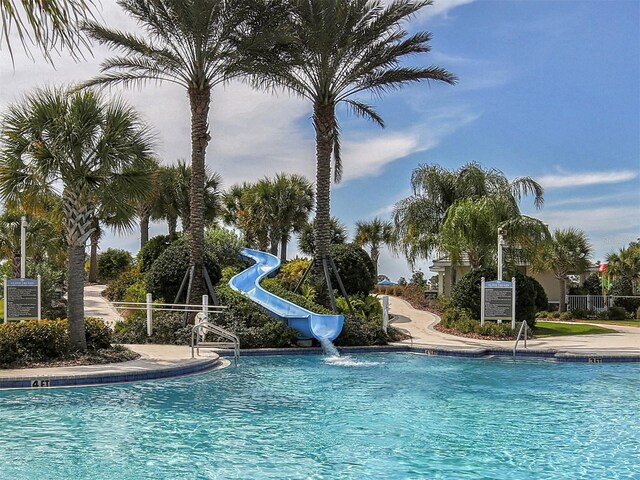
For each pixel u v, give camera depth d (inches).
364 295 1039.0
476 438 337.4
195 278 808.3
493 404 437.4
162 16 775.1
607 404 439.5
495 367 634.8
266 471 273.6
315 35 808.3
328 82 861.2
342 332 776.3
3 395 431.8
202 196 820.6
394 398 457.4
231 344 710.5
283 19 804.6
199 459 290.2
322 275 898.7
